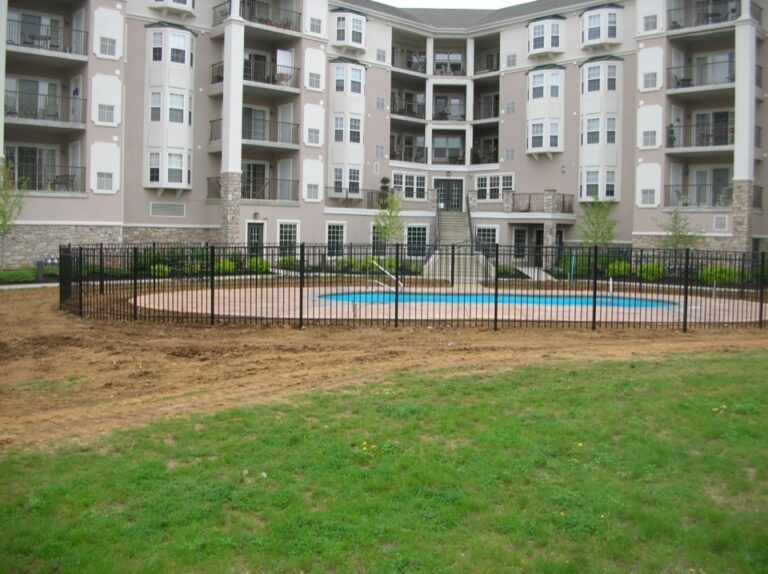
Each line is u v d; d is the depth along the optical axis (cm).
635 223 3878
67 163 3453
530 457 738
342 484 668
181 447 769
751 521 603
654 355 1321
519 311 2019
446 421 856
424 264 3188
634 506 627
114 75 3350
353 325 1681
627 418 866
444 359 1278
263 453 748
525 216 4169
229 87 3694
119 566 522
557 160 4338
